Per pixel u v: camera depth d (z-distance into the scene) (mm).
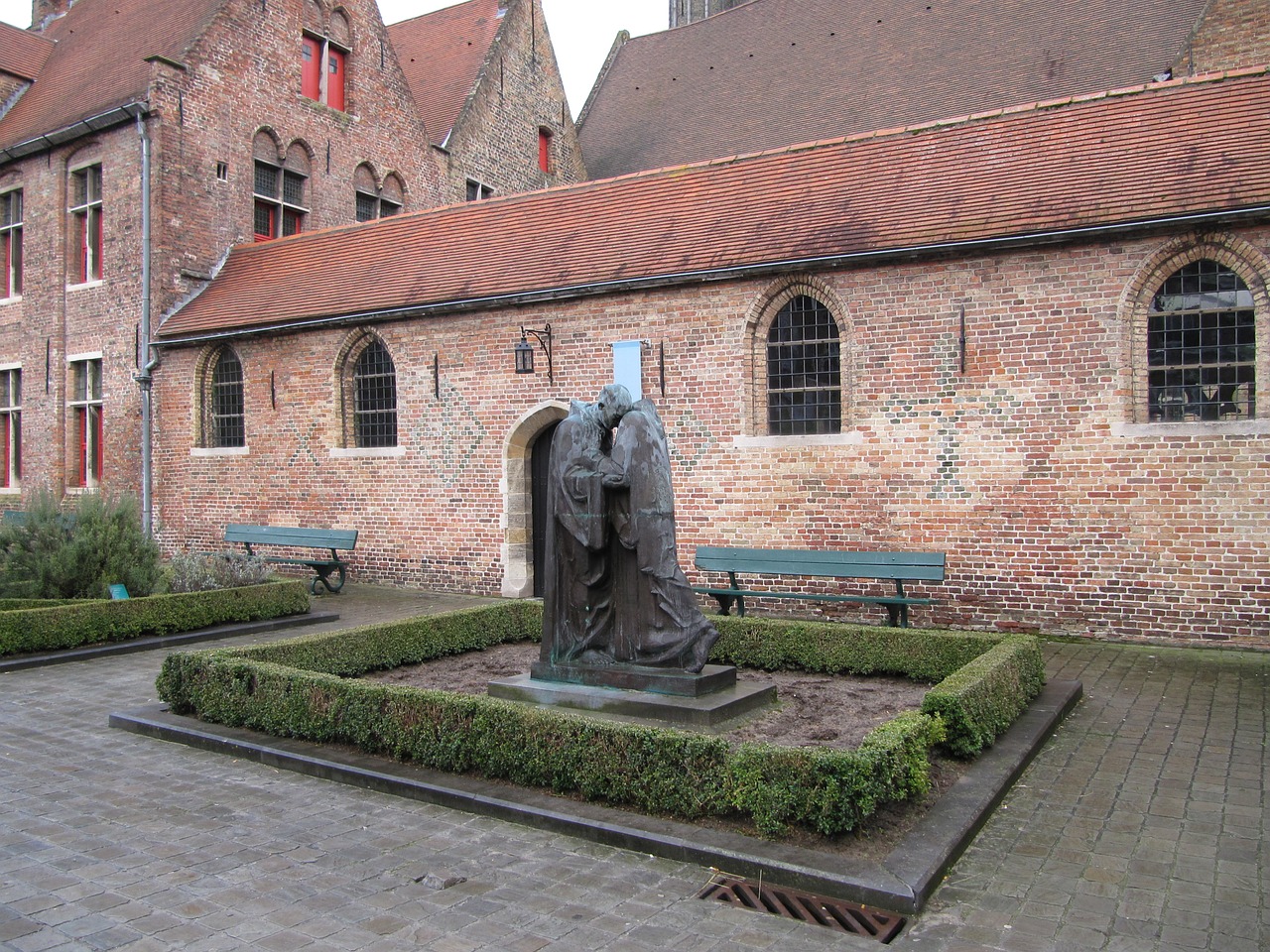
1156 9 19797
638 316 13148
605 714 7105
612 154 27875
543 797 5777
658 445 7293
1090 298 10547
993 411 11047
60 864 5082
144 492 18359
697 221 13516
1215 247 10039
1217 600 10016
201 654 7895
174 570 13203
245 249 19234
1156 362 10461
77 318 19703
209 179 19078
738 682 7680
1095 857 5004
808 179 13219
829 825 4914
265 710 7250
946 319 11273
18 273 21344
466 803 5812
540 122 28109
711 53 28141
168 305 18328
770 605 12359
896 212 11883
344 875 4918
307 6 21406
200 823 5664
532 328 14031
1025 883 4715
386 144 23250
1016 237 10703
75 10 25031
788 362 12391
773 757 5129
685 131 26453
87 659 10617
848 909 4441
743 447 12469
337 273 16859
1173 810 5633
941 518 11352
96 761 6945
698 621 7180
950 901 4527
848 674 8836
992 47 21703
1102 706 7934
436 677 8766
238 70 19734
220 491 17562
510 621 10469
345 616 13172
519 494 14516
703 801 5297
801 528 12148
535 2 28172
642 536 7215
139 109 18062
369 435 16094
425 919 4422
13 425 21594
